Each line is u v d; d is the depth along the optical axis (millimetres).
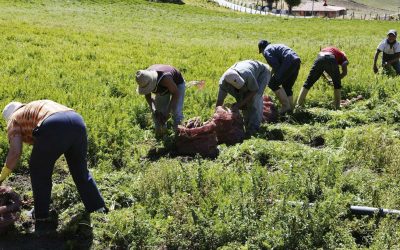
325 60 10906
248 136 9211
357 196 6539
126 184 7039
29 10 31844
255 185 6504
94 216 6215
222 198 6355
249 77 8883
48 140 5680
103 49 17219
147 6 45406
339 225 5883
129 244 5703
